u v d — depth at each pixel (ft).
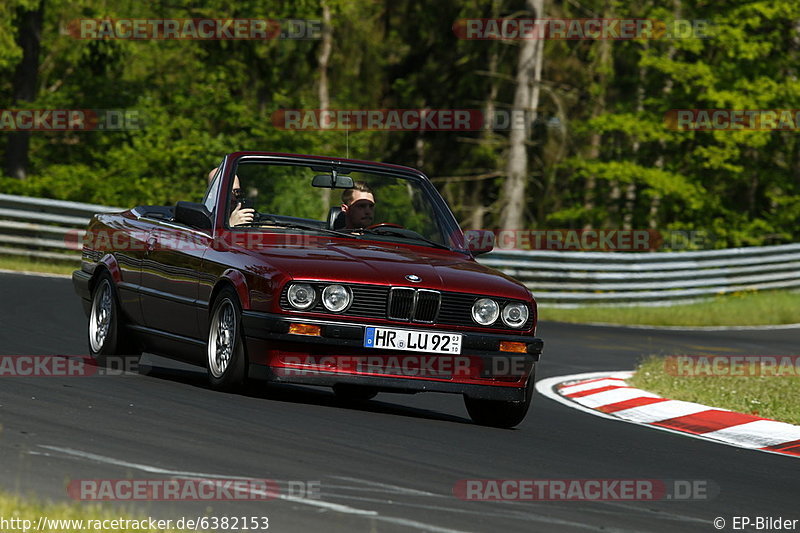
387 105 455.22
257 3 415.85
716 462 86.12
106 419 74.59
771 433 104.06
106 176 416.67
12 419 71.46
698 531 59.88
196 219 96.32
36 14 391.24
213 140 410.72
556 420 104.47
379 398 110.32
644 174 414.00
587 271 291.79
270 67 431.43
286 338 86.58
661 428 106.11
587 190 441.68
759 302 303.27
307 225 101.55
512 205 375.66
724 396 122.72
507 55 413.18
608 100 466.29
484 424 96.68
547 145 429.38
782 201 442.50
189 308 96.32
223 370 91.71
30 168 442.50
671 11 428.15
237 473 62.03
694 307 292.81
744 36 408.87
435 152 447.01
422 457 72.95
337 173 102.12
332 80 457.68
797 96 411.13
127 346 108.68
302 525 52.54
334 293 87.51
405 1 440.86
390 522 54.44
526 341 92.32
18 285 187.62
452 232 103.50
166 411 79.97
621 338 214.69
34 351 113.60
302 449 70.79
